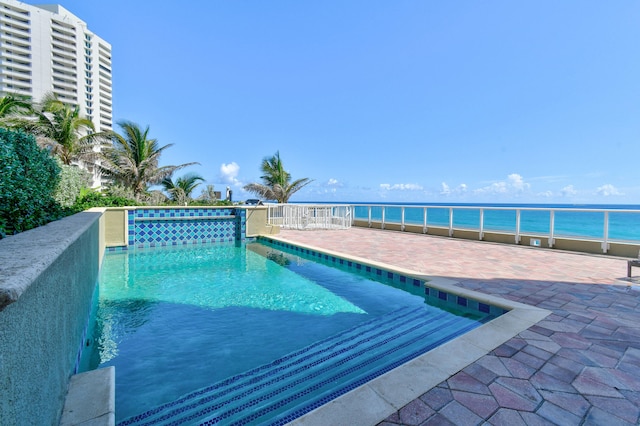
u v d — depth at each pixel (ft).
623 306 10.58
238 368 8.36
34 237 5.01
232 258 23.31
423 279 14.34
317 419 5.09
